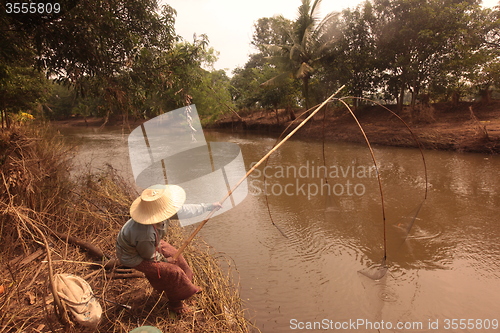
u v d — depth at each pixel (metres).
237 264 4.05
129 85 5.95
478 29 14.08
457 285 3.55
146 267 2.38
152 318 2.63
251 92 29.59
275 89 23.34
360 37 18.03
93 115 37.88
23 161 3.98
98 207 4.65
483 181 7.59
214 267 3.63
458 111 15.70
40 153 4.98
